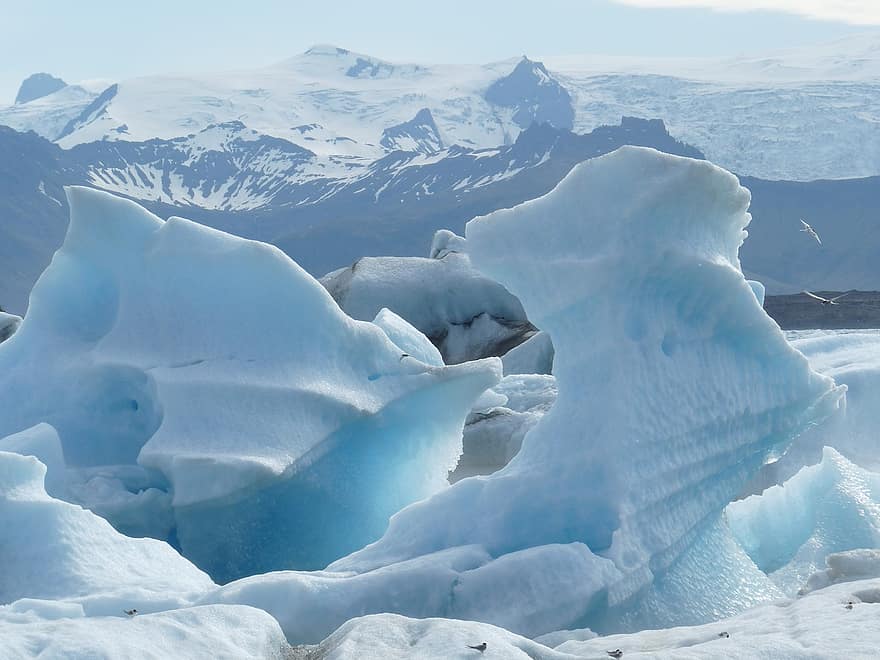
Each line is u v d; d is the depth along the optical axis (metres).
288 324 13.48
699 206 9.69
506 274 10.15
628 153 9.52
